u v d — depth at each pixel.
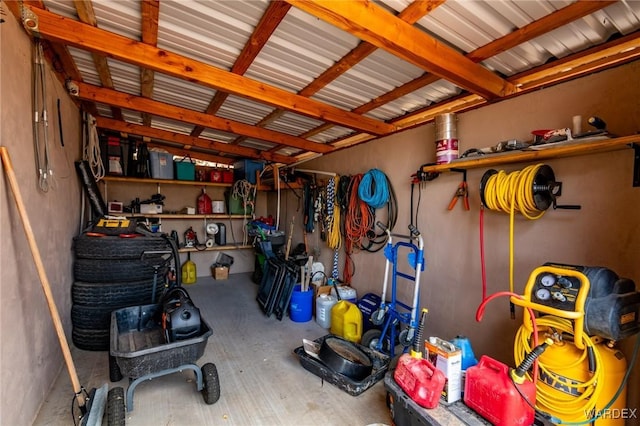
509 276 2.31
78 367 2.57
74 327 2.87
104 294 2.89
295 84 2.81
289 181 5.41
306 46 2.22
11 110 1.74
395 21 1.70
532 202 1.97
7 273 1.64
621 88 1.76
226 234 6.36
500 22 1.77
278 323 3.78
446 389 1.77
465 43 1.99
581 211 1.92
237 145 5.44
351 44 2.15
